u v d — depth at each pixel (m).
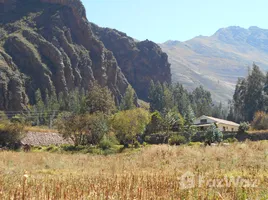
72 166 20.16
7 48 118.31
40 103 93.12
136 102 138.00
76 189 9.54
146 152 25.48
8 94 98.56
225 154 21.25
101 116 54.47
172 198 8.45
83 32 152.00
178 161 20.36
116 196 8.70
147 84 188.88
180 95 134.75
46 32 138.25
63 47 135.75
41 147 47.59
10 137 44.47
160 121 62.81
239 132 49.25
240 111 105.06
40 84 112.75
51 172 16.72
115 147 47.34
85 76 135.88
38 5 152.88
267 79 105.44
